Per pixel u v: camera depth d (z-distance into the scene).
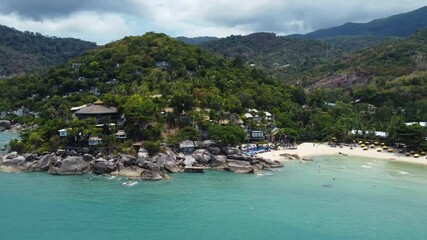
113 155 135.88
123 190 109.62
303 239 79.62
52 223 85.38
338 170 139.25
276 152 167.88
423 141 170.75
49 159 132.88
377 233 83.25
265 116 199.88
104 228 82.94
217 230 82.88
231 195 107.00
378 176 130.88
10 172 128.50
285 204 100.25
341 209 97.38
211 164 140.88
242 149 161.25
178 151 147.75
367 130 198.00
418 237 81.56
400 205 101.06
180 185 116.06
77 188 110.75
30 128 179.12
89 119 149.88
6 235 79.38
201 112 170.12
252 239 79.00
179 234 80.44
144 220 87.50
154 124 156.62
